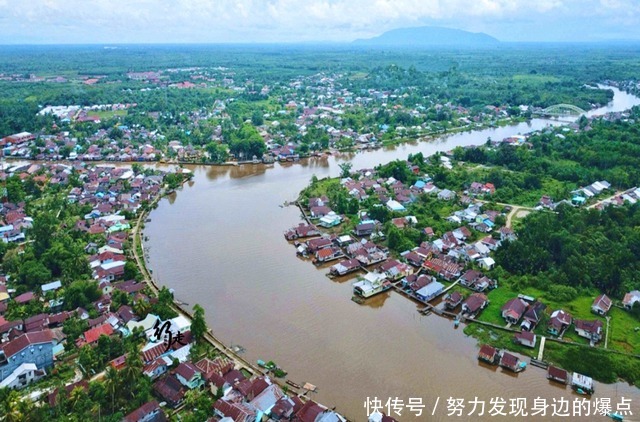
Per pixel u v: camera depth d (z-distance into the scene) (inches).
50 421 3019.2
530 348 4020.7
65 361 3710.6
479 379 3690.9
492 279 5024.6
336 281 5137.8
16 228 5944.9
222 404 3201.3
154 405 3152.1
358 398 3442.4
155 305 4296.3
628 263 5073.8
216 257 5590.6
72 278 4758.9
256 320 4370.1
